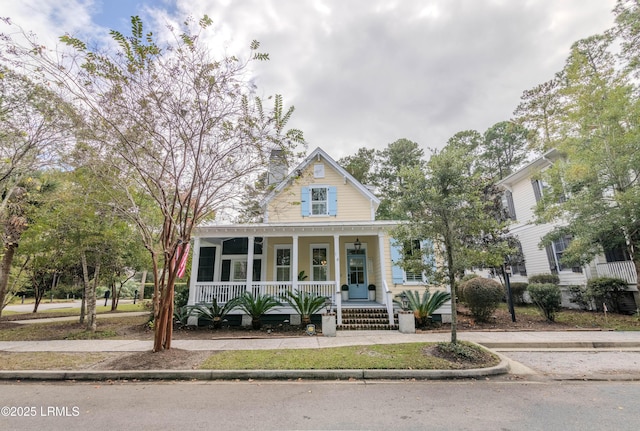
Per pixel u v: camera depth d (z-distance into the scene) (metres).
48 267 12.77
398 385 5.21
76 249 10.35
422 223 6.99
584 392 4.70
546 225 16.03
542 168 16.03
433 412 3.96
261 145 7.69
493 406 4.15
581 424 3.53
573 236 12.65
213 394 4.81
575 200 10.99
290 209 15.16
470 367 5.78
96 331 10.24
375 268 14.45
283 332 10.37
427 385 5.18
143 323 12.34
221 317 11.29
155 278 7.79
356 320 10.94
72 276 14.38
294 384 5.33
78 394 4.87
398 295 12.01
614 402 4.25
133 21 6.27
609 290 11.87
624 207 10.12
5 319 14.30
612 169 10.57
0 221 9.75
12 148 8.25
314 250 14.79
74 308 21.06
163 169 7.16
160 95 6.77
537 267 16.70
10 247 10.93
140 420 3.76
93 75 6.27
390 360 6.20
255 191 8.41
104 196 9.34
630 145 10.34
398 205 7.23
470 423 3.59
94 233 10.31
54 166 8.85
